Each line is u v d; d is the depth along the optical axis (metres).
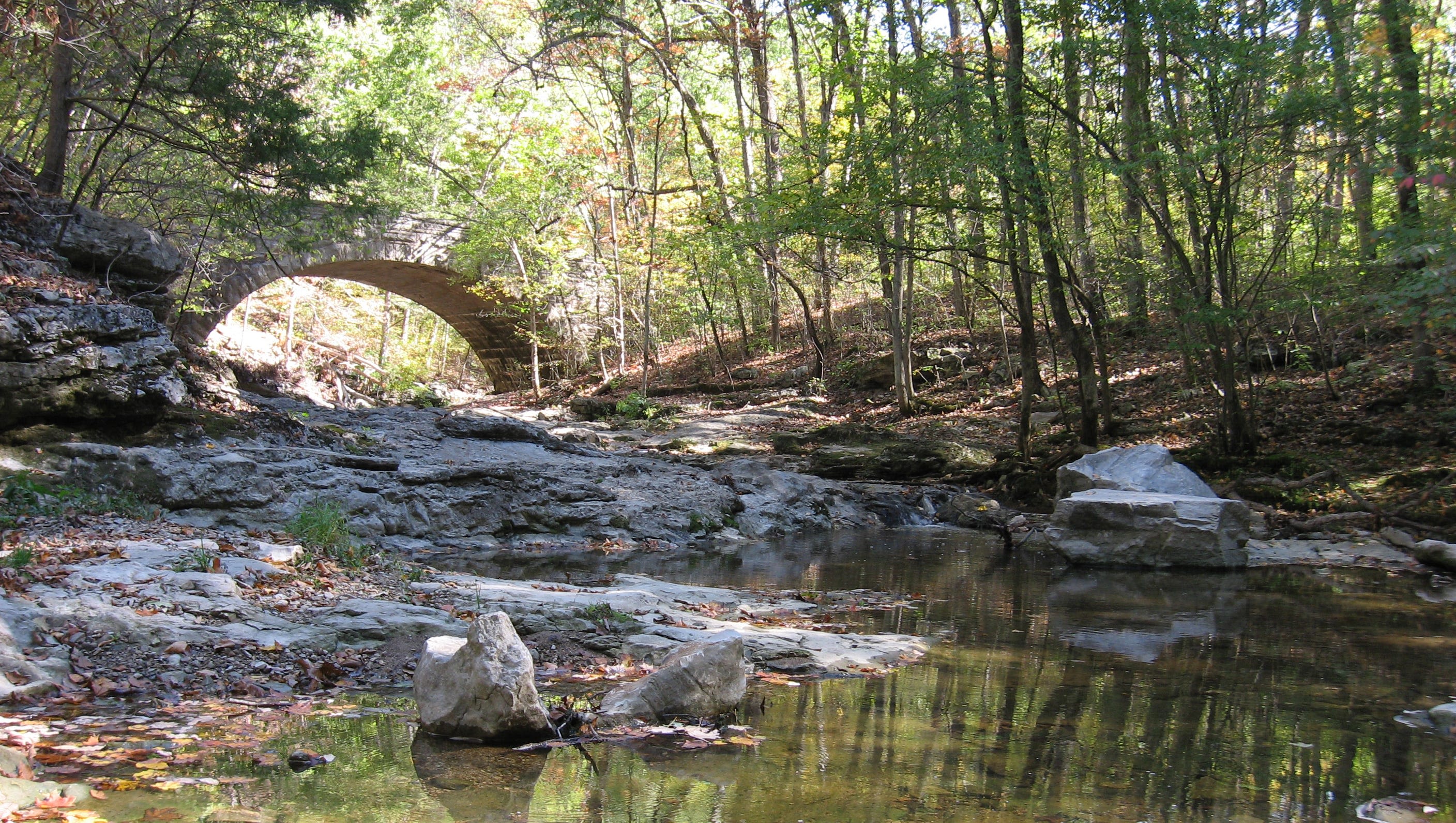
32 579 5.98
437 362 60.06
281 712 4.69
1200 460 15.14
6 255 12.62
